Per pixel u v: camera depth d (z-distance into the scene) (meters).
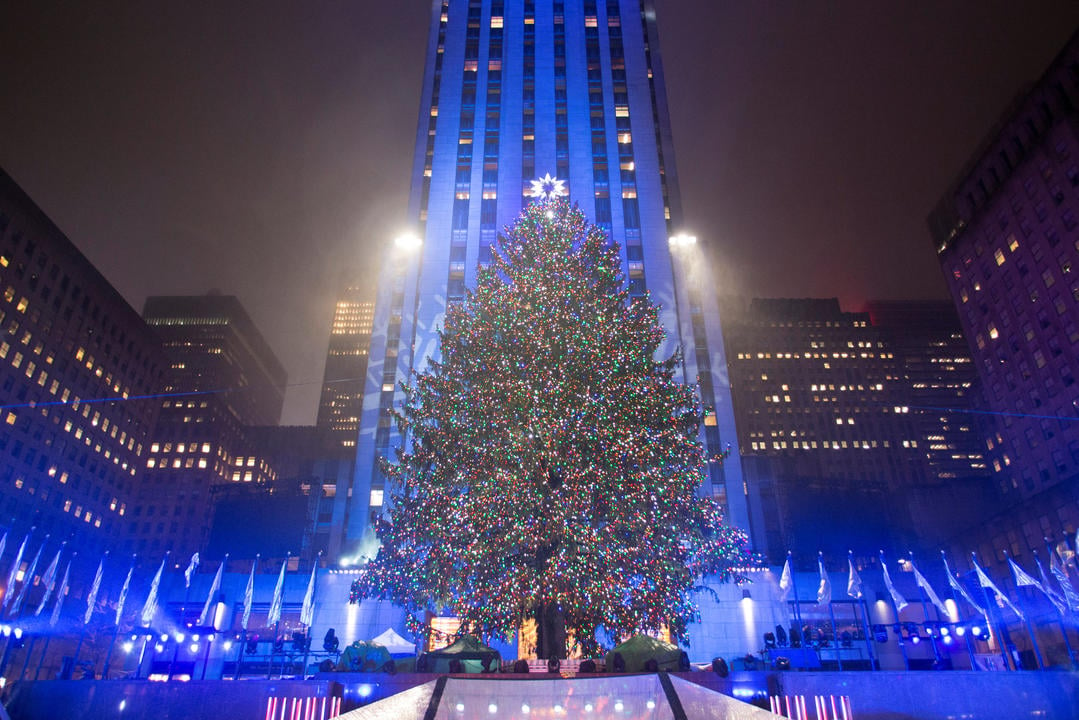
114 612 45.53
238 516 69.25
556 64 73.19
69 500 97.94
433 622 41.56
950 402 168.88
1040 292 80.94
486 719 9.72
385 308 63.59
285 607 46.91
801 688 15.28
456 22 77.62
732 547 28.59
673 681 10.02
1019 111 83.94
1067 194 76.62
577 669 18.58
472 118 69.50
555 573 23.86
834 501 65.94
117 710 15.19
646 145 67.38
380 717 9.18
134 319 116.50
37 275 92.81
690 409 34.41
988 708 13.82
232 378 184.12
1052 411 79.00
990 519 77.12
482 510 25.36
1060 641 50.56
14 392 88.06
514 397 26.97
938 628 32.53
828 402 157.75
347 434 166.75
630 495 25.64
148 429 121.12
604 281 32.44
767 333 166.12
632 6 78.38
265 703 15.16
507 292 31.02
